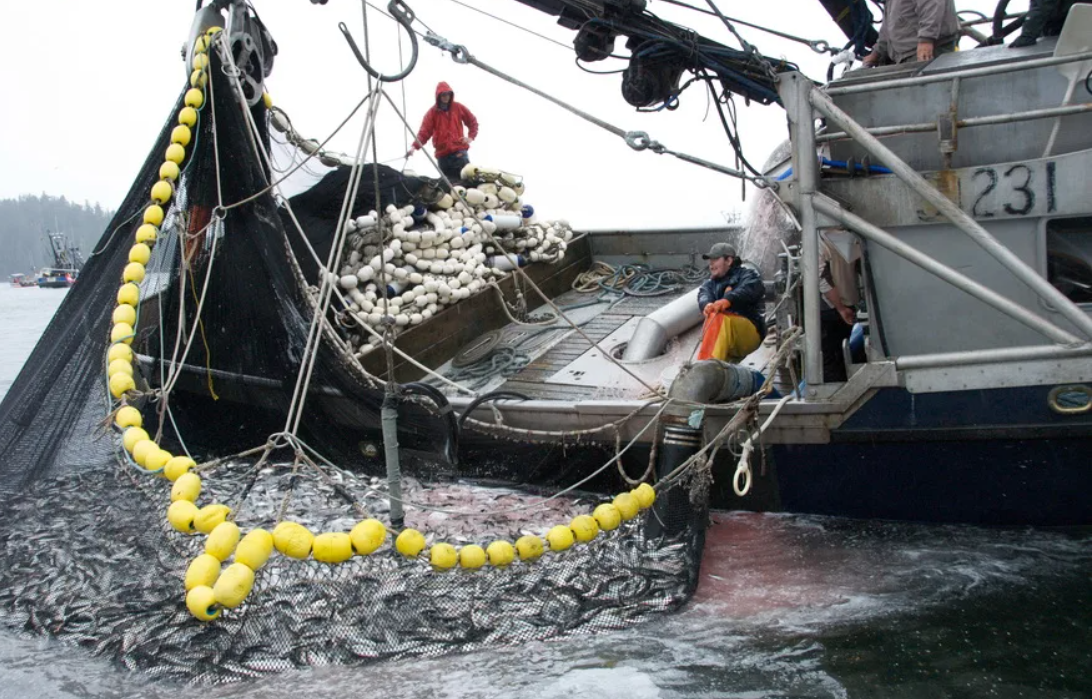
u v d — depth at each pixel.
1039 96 5.56
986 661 4.54
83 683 4.68
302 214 8.34
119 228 7.27
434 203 8.79
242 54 7.14
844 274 6.69
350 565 5.29
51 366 7.14
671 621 5.08
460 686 4.48
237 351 7.12
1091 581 5.26
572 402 6.54
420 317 8.12
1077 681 4.35
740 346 6.96
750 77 6.46
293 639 4.88
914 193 5.79
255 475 5.66
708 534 6.15
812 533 6.07
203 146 6.98
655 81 6.57
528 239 9.58
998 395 5.65
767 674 4.51
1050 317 5.77
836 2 7.91
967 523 5.98
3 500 6.65
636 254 10.81
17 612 5.40
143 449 5.33
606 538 5.56
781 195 5.88
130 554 5.85
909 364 5.77
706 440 6.22
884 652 4.65
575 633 4.96
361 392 6.74
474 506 6.49
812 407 5.98
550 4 6.50
